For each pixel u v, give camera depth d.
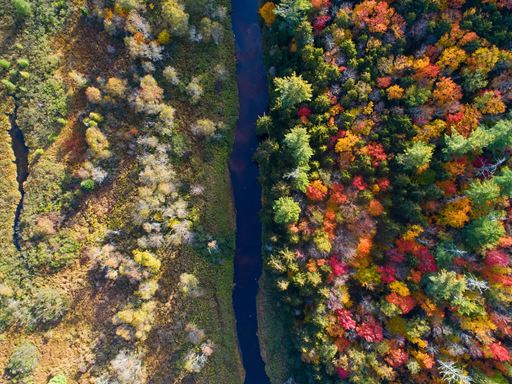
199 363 60.69
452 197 50.56
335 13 52.16
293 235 54.34
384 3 48.91
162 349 60.41
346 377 54.16
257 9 64.00
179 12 55.50
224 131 62.94
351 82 51.09
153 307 59.56
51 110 57.69
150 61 58.34
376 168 51.84
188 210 61.19
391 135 51.38
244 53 64.25
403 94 50.88
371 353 53.56
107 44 58.03
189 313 61.47
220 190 63.16
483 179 50.28
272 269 55.62
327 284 54.66
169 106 59.88
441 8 49.00
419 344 51.69
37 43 57.16
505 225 50.28
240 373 64.31
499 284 49.66
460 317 51.00
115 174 59.22
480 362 51.09
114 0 56.41
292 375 61.56
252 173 64.44
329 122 52.72
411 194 51.31
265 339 63.97
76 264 58.59
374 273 53.47
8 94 57.41
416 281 51.88
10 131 57.97
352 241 53.31
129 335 58.44
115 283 59.22
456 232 51.34
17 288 57.16
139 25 55.59
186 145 60.75
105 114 58.62
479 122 50.22
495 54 47.38
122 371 57.41
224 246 63.41
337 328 54.25
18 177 58.19
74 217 58.66
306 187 53.31
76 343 58.00
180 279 60.62
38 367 56.47
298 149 50.66
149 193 58.25
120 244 59.19
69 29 57.81
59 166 57.91
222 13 61.59
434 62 50.44
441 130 50.56
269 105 59.72
